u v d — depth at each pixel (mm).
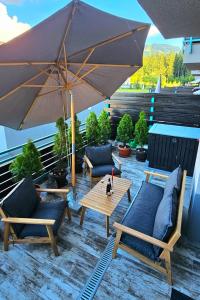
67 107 3396
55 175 3910
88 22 1821
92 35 1998
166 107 5297
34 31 1644
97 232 2842
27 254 2496
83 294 2045
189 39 3137
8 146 4352
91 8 1725
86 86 3244
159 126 5031
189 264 2365
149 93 5441
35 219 2291
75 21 1777
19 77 2266
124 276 2223
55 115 3412
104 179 3357
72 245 2621
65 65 2354
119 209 3334
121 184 3203
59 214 2625
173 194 2289
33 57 1967
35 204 2744
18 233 2402
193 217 2555
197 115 4953
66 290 2086
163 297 2020
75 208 3291
